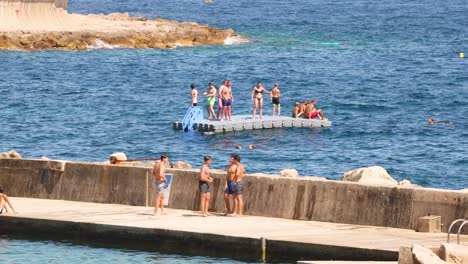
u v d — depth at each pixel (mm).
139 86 143125
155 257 48281
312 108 106062
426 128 105375
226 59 180000
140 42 198000
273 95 104625
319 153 90562
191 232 48656
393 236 47531
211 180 53750
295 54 191250
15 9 191500
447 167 84125
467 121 110625
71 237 51500
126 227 50094
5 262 47250
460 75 160125
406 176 80750
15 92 134125
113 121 109375
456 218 48781
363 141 97250
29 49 186125
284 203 53031
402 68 170375
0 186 60062
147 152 90500
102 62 171250
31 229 52438
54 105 122062
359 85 145875
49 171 59156
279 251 46562
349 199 51469
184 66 168625
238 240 47469
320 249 45469
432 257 39156
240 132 100688
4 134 100000
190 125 101250
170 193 55844
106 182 57812
